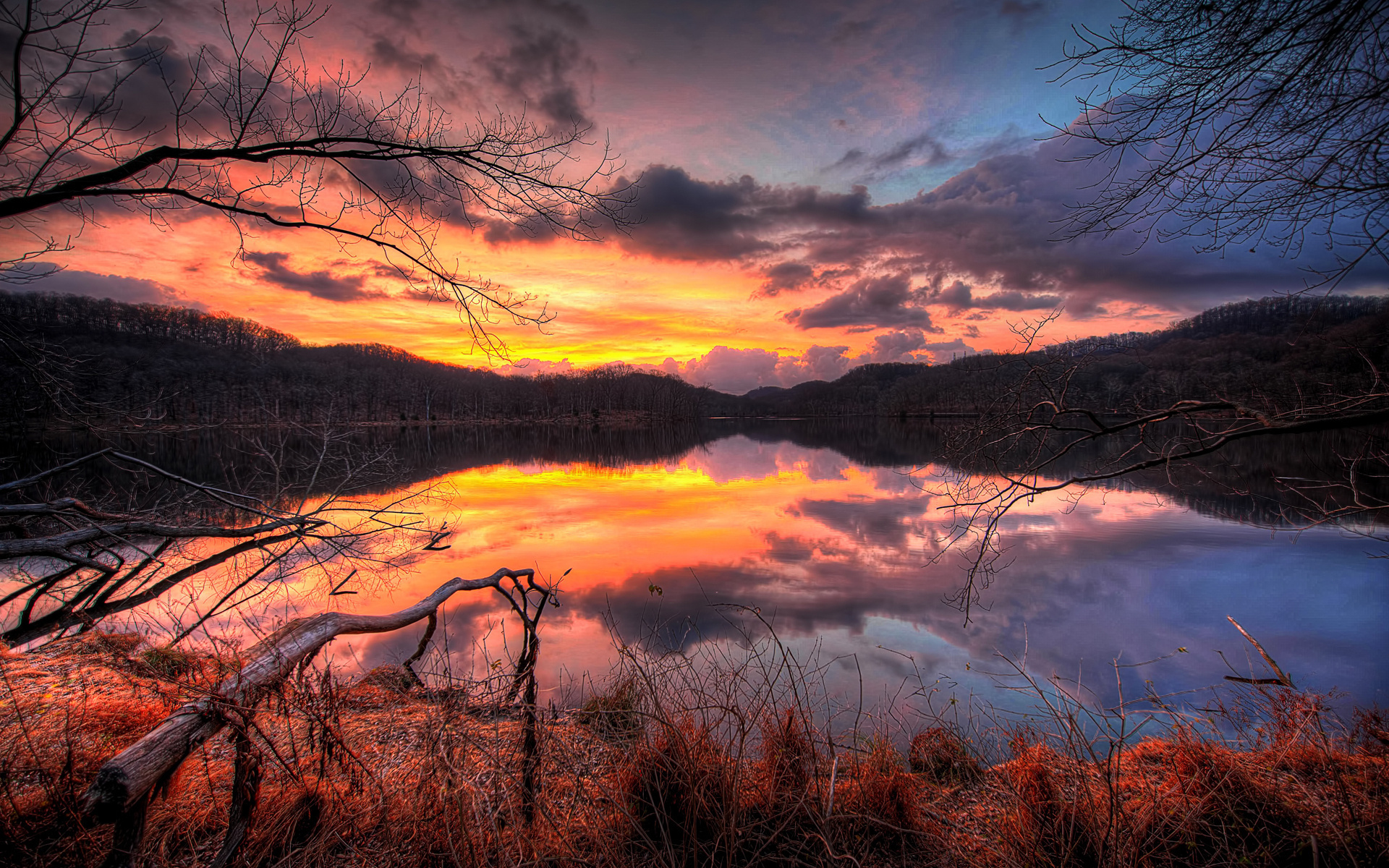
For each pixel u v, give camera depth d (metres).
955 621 8.45
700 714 3.30
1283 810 2.70
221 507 9.54
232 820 1.98
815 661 6.64
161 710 3.51
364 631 2.43
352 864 2.24
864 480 26.19
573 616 8.49
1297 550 12.54
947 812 3.08
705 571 11.12
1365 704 5.86
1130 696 5.90
